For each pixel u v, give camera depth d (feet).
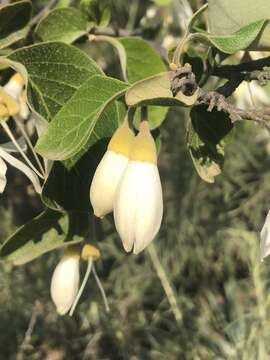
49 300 1.30
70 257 0.55
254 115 0.41
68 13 0.61
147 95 0.40
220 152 0.50
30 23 0.60
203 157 0.50
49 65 0.48
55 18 0.60
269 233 0.44
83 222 0.52
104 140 0.48
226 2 0.46
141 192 0.40
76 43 0.63
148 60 0.63
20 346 1.22
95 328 1.30
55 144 0.41
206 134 0.50
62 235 0.51
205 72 0.53
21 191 1.11
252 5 0.45
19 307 1.29
